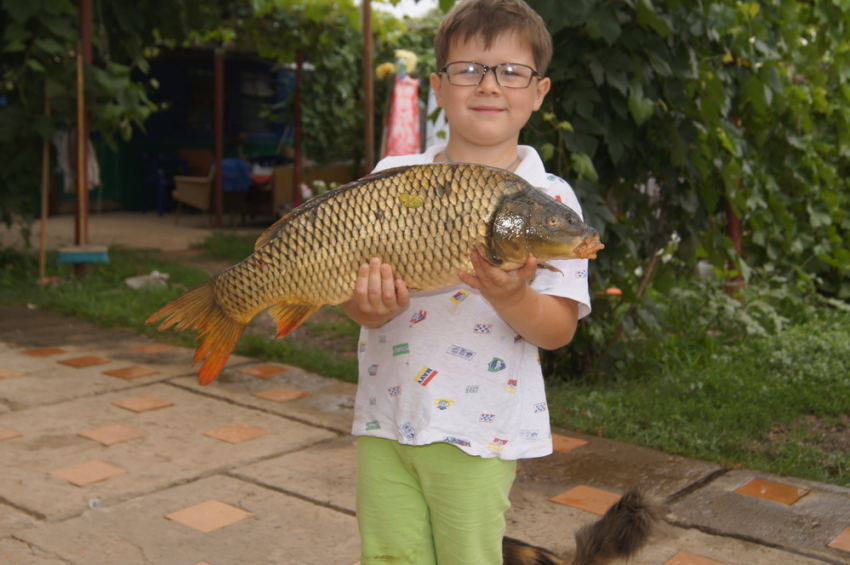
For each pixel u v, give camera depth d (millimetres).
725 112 5066
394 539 2016
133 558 2865
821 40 6473
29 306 7191
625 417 4332
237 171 14312
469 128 1997
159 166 16828
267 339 6133
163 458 3807
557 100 4625
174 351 5840
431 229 1646
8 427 4188
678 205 5078
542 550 2346
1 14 7480
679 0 4555
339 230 1691
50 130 7484
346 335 6465
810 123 6430
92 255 7742
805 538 3035
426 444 1868
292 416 4465
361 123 12703
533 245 1579
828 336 5660
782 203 6258
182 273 8664
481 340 1925
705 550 2947
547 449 1978
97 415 4414
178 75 17047
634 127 4770
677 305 6008
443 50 2041
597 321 4984
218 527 3109
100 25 7742
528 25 1985
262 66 17578
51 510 3223
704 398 4562
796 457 3764
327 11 10938
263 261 1760
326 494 3418
